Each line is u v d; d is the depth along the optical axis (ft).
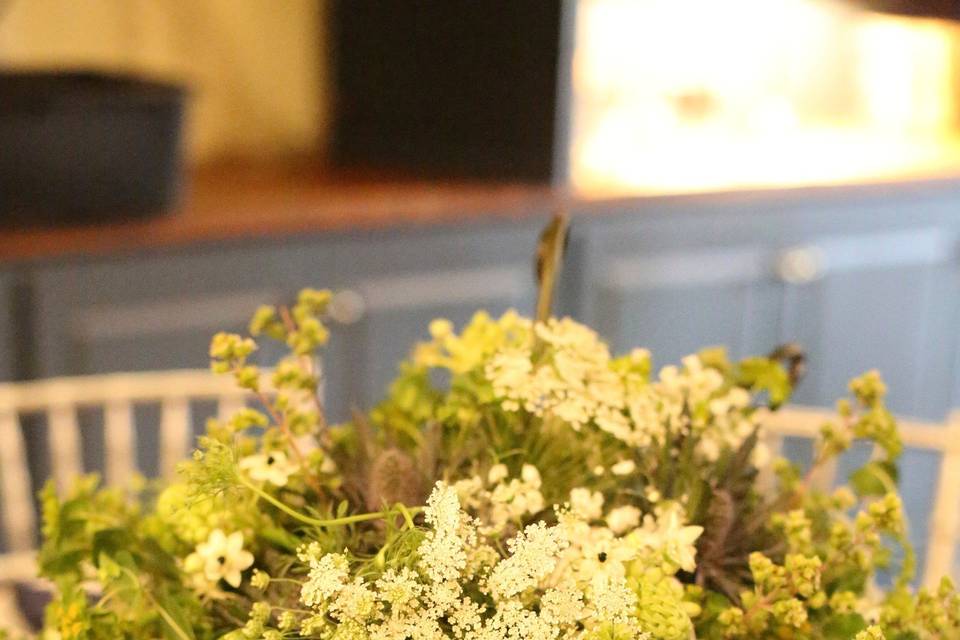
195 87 8.63
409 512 3.63
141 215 7.61
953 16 7.93
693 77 11.70
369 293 8.59
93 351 7.64
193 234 7.70
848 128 12.73
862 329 11.19
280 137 10.07
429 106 9.53
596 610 3.57
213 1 9.55
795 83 12.51
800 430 5.30
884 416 4.19
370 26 9.70
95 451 7.81
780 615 3.75
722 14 11.67
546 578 3.67
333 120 10.02
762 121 12.04
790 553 3.91
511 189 9.11
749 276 10.31
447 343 4.24
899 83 12.71
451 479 3.92
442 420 4.12
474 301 9.05
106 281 7.58
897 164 11.01
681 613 3.64
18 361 7.44
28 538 5.99
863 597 4.15
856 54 12.70
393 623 3.49
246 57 9.77
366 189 8.98
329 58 10.03
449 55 9.36
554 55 8.96
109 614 3.88
